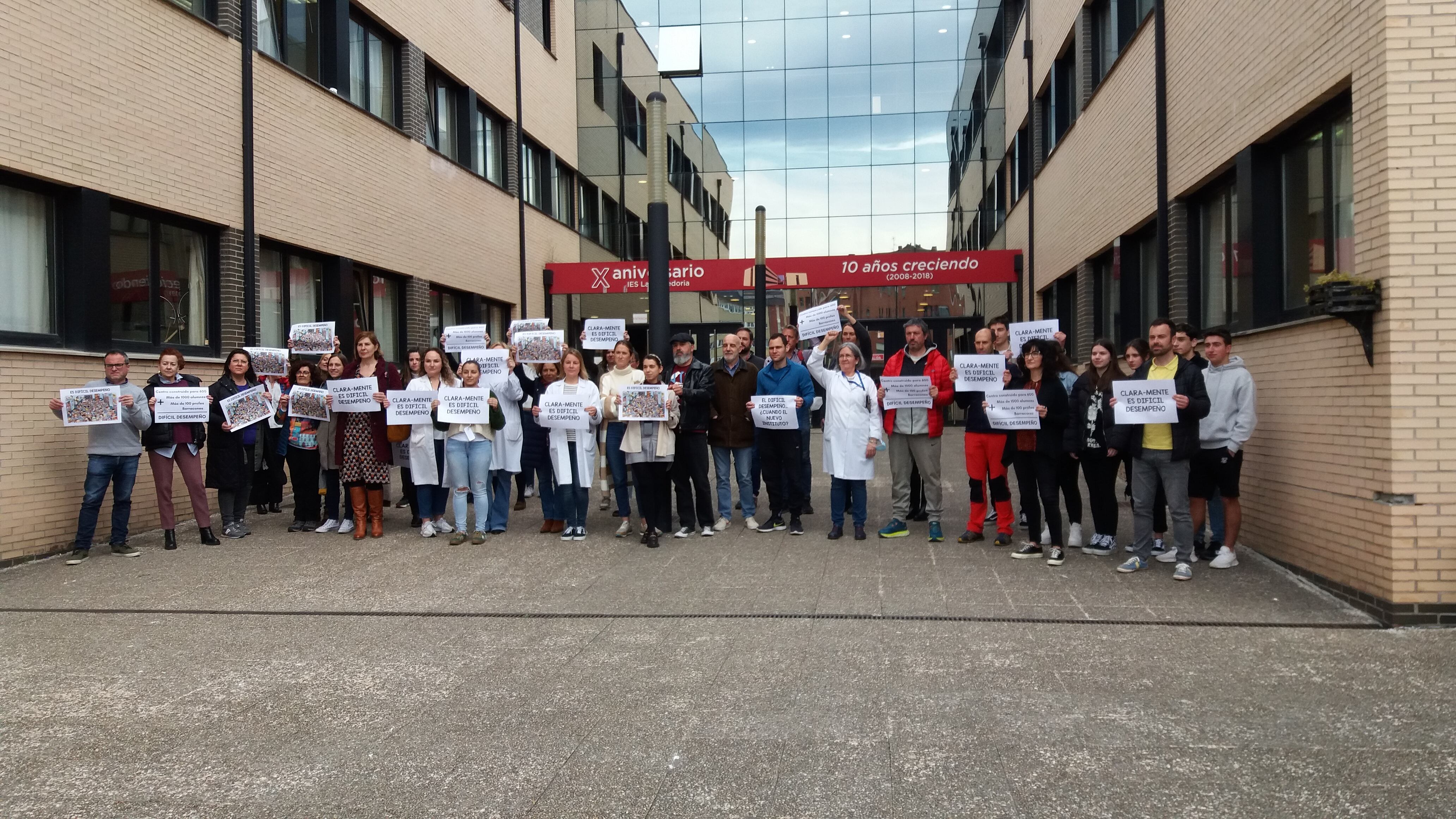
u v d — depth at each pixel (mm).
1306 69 7078
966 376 8453
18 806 3666
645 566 7930
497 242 19328
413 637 5945
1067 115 16688
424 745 4230
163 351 9305
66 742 4305
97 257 9305
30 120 8570
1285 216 8031
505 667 5312
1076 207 15203
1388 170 5898
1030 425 7555
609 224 24453
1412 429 5852
